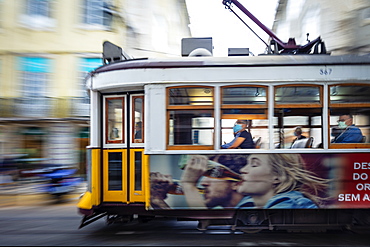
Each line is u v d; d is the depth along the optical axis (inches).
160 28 581.0
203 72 177.9
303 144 174.4
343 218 180.4
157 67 179.5
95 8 477.1
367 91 175.9
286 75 175.5
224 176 173.3
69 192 321.7
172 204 175.0
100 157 193.3
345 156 172.1
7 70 458.6
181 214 180.1
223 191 173.0
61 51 469.1
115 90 192.9
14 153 451.2
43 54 466.0
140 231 204.4
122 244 175.6
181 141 177.3
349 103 175.0
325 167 171.8
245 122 176.4
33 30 463.8
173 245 172.2
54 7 468.1
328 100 174.9
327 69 175.0
